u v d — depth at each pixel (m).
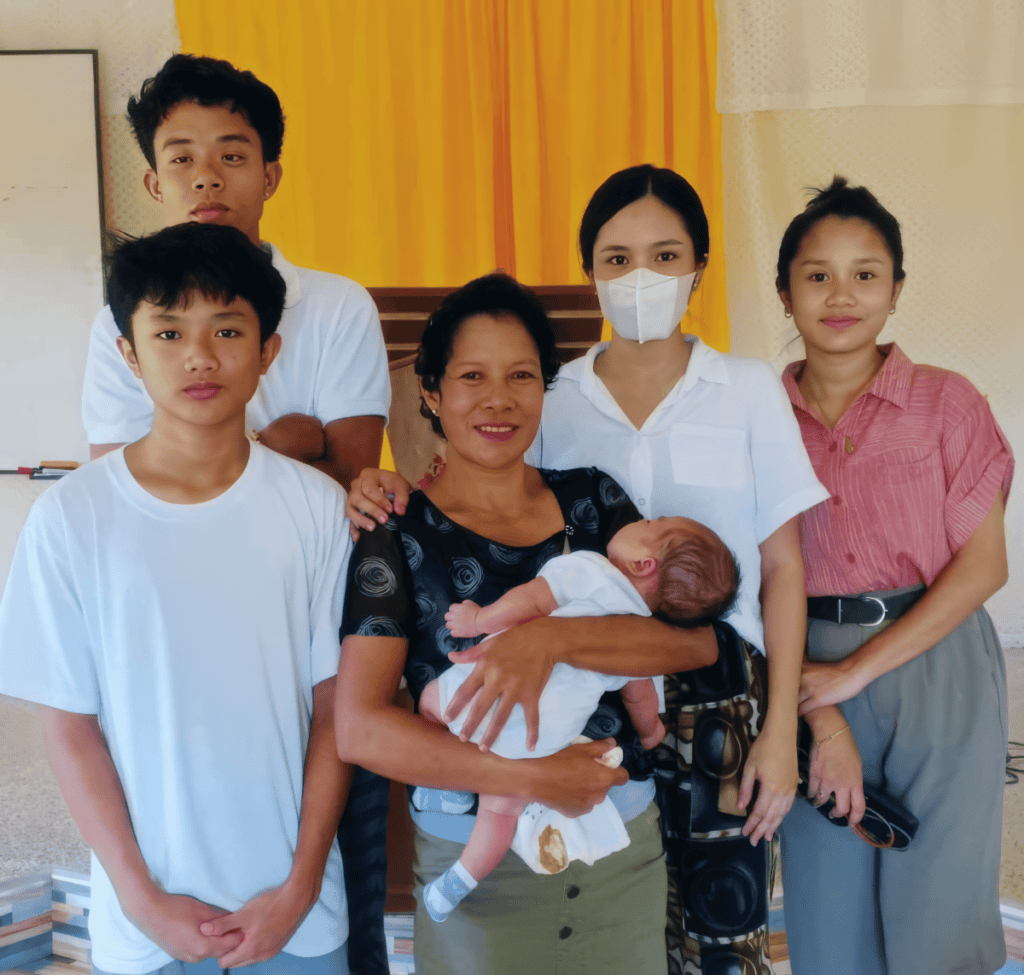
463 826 1.15
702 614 1.19
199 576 1.10
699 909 1.33
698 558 1.19
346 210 3.66
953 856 1.43
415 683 1.15
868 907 1.52
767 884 1.37
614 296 1.35
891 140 3.89
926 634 1.41
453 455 1.20
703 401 1.40
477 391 1.14
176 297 1.07
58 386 3.86
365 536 1.16
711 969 1.33
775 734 1.32
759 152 3.84
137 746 1.09
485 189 3.64
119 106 3.76
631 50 3.63
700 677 1.33
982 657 1.46
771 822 1.31
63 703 1.10
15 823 2.51
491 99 3.62
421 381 1.22
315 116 3.61
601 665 1.11
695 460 1.38
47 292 3.80
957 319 4.07
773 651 1.37
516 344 1.15
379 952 1.29
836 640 1.49
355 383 1.55
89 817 1.08
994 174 3.96
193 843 1.09
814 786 1.43
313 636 1.19
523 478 1.23
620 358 1.45
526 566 1.17
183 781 1.08
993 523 1.45
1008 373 4.12
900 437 1.46
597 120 3.65
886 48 3.80
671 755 1.36
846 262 1.45
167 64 1.43
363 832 1.28
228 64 1.46
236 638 1.11
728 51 3.76
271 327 1.18
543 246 3.72
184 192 1.43
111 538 1.09
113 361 1.44
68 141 3.72
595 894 1.13
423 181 3.65
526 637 1.08
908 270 4.02
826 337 1.48
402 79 3.60
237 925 1.09
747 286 3.91
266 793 1.12
